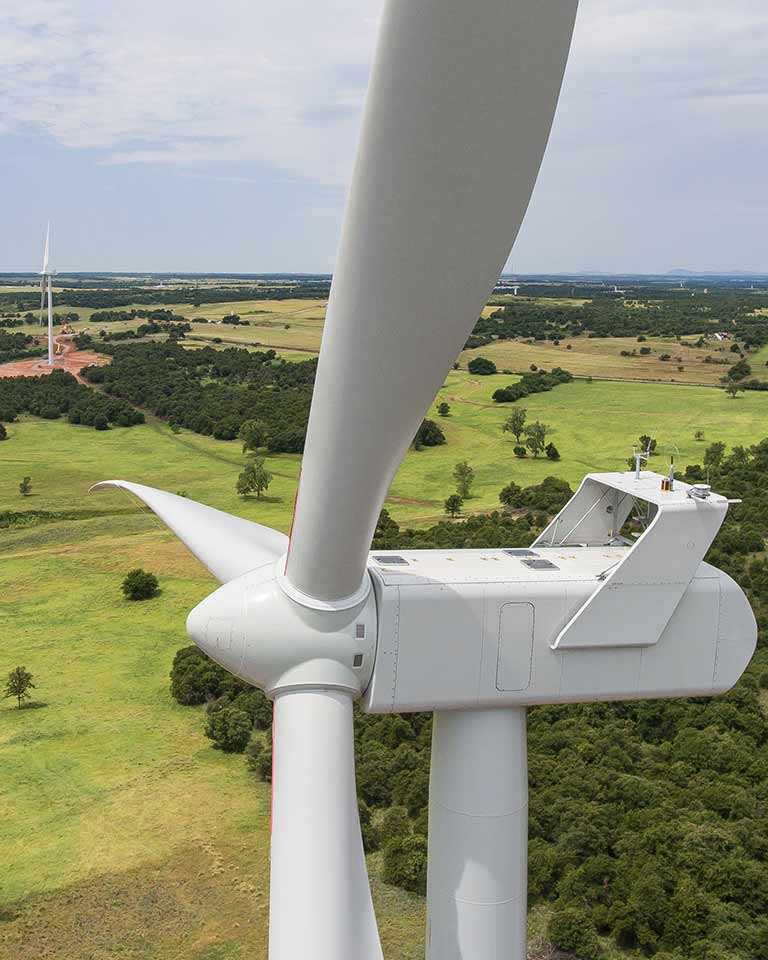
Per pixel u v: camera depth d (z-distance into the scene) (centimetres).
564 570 895
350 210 495
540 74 434
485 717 886
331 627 809
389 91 438
